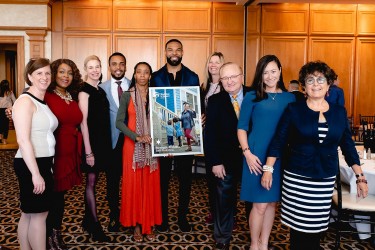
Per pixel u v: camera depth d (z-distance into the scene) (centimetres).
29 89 233
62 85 262
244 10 759
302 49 774
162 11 754
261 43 769
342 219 298
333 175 218
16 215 367
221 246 278
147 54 760
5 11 711
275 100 242
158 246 295
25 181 228
